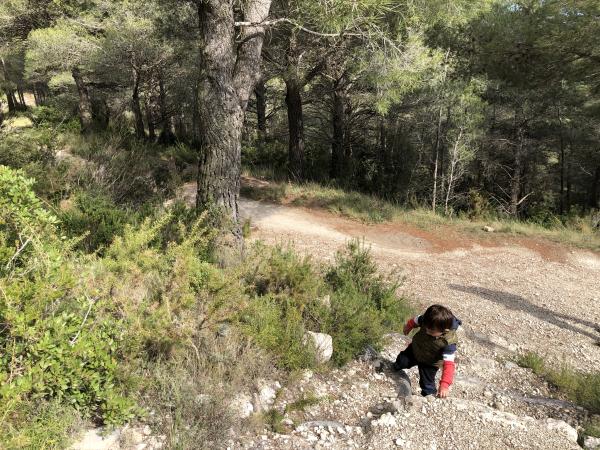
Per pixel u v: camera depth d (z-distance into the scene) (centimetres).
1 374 216
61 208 611
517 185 1823
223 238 590
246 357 352
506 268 1014
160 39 1736
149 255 379
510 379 514
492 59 1344
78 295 312
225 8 580
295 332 396
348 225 1205
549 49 1224
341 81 1575
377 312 516
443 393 354
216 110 593
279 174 1631
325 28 667
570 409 443
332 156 1762
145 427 272
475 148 1653
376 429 313
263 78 1380
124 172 915
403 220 1274
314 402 338
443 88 1451
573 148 2353
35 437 224
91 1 1839
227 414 288
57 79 2166
